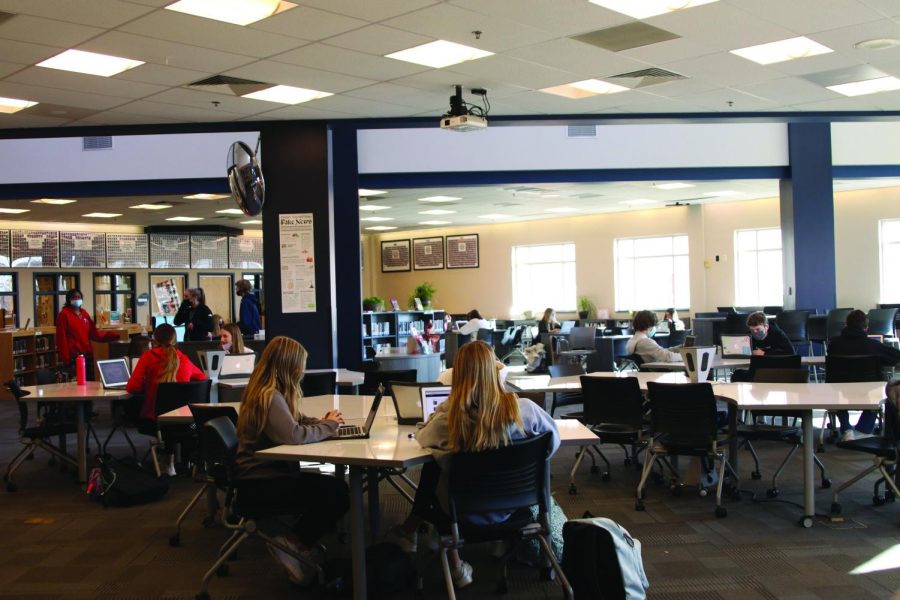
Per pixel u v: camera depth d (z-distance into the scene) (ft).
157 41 16.53
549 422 11.02
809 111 26.20
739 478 17.97
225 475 13.93
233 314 56.18
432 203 46.14
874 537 13.80
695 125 36.76
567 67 19.72
